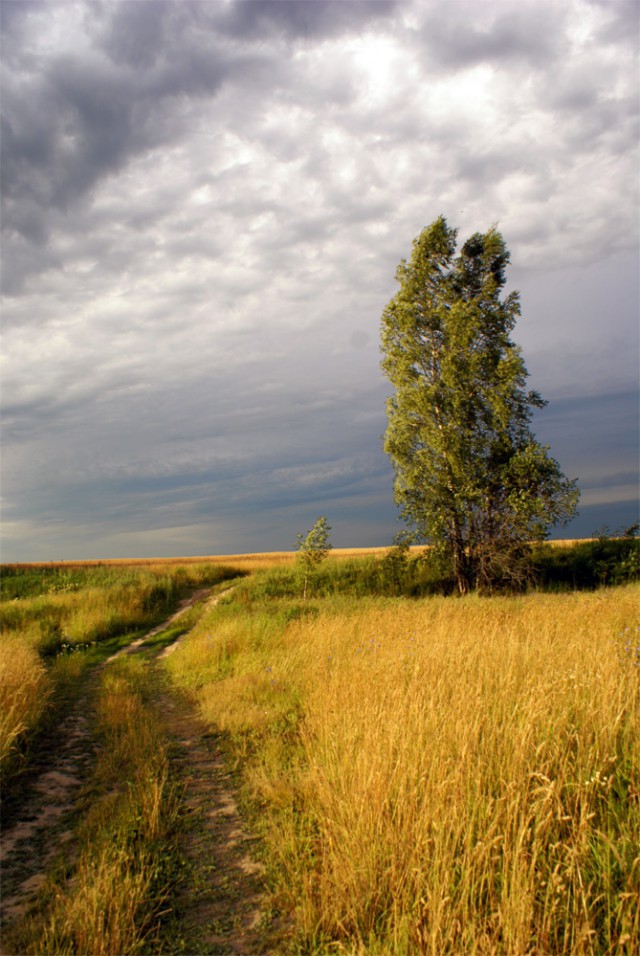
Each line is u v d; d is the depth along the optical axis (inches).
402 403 1019.3
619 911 111.8
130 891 146.4
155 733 299.1
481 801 147.1
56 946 127.4
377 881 139.6
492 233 1042.1
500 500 1018.1
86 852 174.4
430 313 1010.7
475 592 895.7
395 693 228.5
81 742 308.0
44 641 647.1
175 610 1005.2
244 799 214.5
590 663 230.2
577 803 144.1
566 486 973.2
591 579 1126.4
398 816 150.3
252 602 904.9
